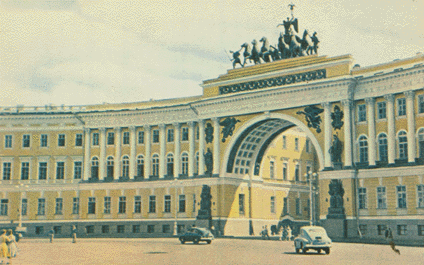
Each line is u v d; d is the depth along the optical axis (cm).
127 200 8888
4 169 9306
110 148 9106
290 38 7750
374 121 6825
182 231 8406
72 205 9119
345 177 6812
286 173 9581
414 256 3888
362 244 5856
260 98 7788
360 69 6994
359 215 6756
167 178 8688
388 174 6569
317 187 10162
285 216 8994
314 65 7275
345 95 6981
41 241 7150
